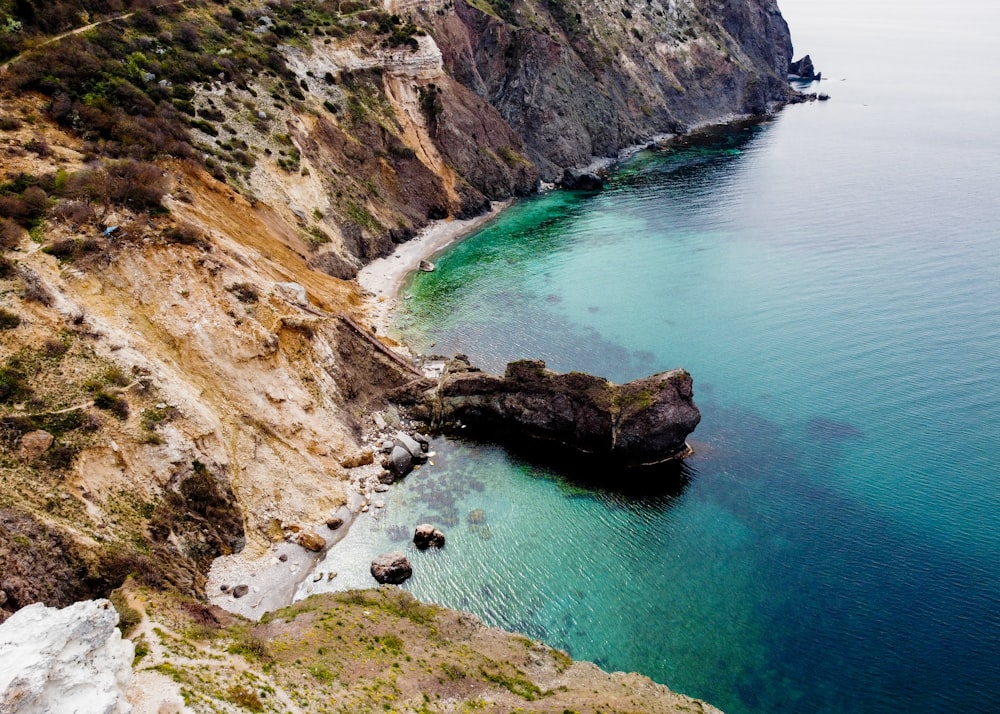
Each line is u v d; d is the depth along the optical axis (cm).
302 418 4931
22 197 4897
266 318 5169
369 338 6084
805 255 8994
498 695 3083
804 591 4191
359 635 3322
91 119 6159
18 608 2936
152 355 4538
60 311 4269
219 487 4256
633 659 3759
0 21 6575
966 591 4172
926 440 5488
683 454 5406
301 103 8888
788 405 5947
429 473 5159
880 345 6775
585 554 4447
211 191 6588
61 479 3584
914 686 3609
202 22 8912
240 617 3534
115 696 2120
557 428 5512
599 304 7725
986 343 6738
